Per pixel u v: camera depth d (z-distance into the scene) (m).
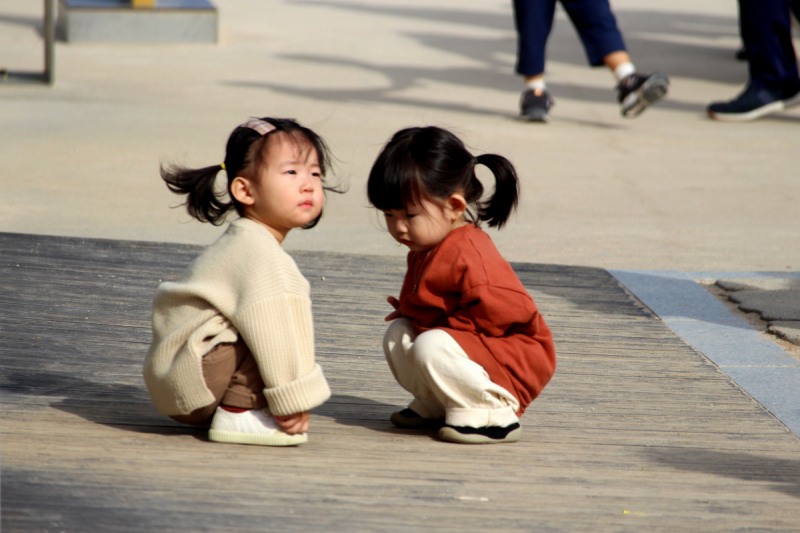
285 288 8.91
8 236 18.61
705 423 11.19
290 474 8.50
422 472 8.86
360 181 28.50
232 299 8.98
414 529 7.44
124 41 58.69
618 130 38.47
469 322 9.92
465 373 9.78
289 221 9.23
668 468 9.49
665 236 23.44
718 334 15.36
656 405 11.80
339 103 41.72
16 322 13.48
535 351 10.10
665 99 46.22
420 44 63.28
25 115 36.03
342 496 8.04
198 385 9.09
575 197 27.53
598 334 14.99
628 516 8.05
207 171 9.42
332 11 80.25
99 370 11.79
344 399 11.55
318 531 7.26
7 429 9.27
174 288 9.16
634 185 29.33
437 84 48.59
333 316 15.10
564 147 34.78
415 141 9.70
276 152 9.08
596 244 22.45
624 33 68.81
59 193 25.50
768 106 41.25
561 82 50.91
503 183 10.10
